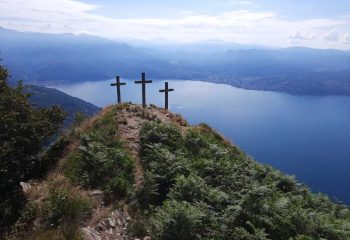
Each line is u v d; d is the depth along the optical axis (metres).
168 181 14.14
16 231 9.92
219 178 15.51
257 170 18.84
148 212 12.16
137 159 17.00
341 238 12.62
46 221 10.46
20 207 11.59
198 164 16.62
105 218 11.24
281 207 13.09
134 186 13.91
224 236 10.77
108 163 15.16
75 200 11.38
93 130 19.75
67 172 14.68
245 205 12.57
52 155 16.97
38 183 14.29
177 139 19.94
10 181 13.16
